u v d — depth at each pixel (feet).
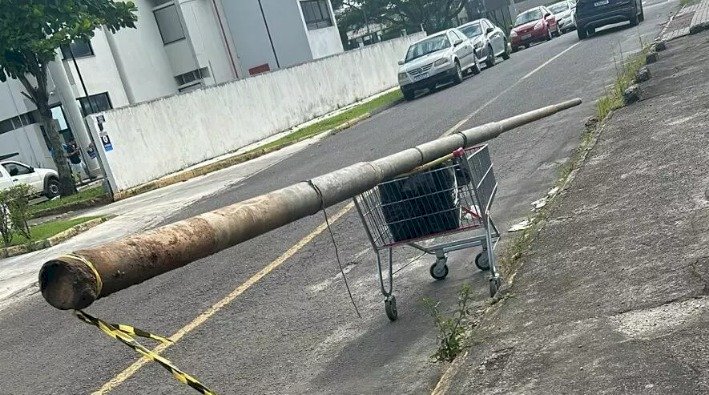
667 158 27.45
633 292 17.11
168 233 9.07
